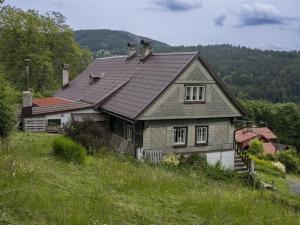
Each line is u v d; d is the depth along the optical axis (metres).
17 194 9.39
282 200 17.09
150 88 25.94
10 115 18.75
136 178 15.30
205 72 26.41
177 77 25.12
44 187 11.04
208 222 10.69
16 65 49.00
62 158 18.22
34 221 8.25
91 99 30.91
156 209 11.57
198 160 25.72
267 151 57.62
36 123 27.56
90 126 23.95
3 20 48.50
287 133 92.69
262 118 99.38
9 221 7.85
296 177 43.34
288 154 49.88
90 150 21.62
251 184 25.17
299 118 91.56
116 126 28.62
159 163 24.06
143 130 24.81
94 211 9.76
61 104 30.05
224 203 12.66
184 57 26.31
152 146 25.27
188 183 16.83
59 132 27.08
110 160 19.70
